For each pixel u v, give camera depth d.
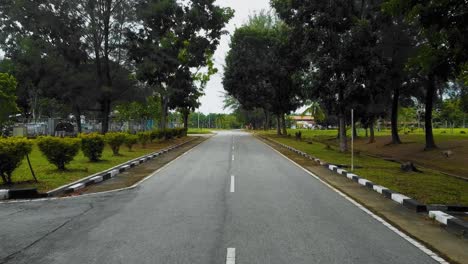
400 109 55.69
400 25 23.47
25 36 32.09
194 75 41.88
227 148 30.27
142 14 31.11
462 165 21.34
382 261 5.27
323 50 23.31
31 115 55.72
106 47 31.72
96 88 31.48
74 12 30.56
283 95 46.75
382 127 100.75
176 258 5.31
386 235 6.60
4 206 8.88
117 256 5.39
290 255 5.46
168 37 34.28
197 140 43.91
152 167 17.20
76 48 31.25
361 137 50.66
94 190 11.16
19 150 11.12
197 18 33.91
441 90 29.28
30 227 6.97
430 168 21.03
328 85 23.58
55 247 5.80
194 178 13.55
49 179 12.20
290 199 9.77
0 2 30.75
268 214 8.03
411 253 5.64
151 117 55.50
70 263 5.12
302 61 26.66
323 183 12.70
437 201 9.34
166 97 38.19
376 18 22.64
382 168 16.55
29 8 29.44
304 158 22.06
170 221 7.39
